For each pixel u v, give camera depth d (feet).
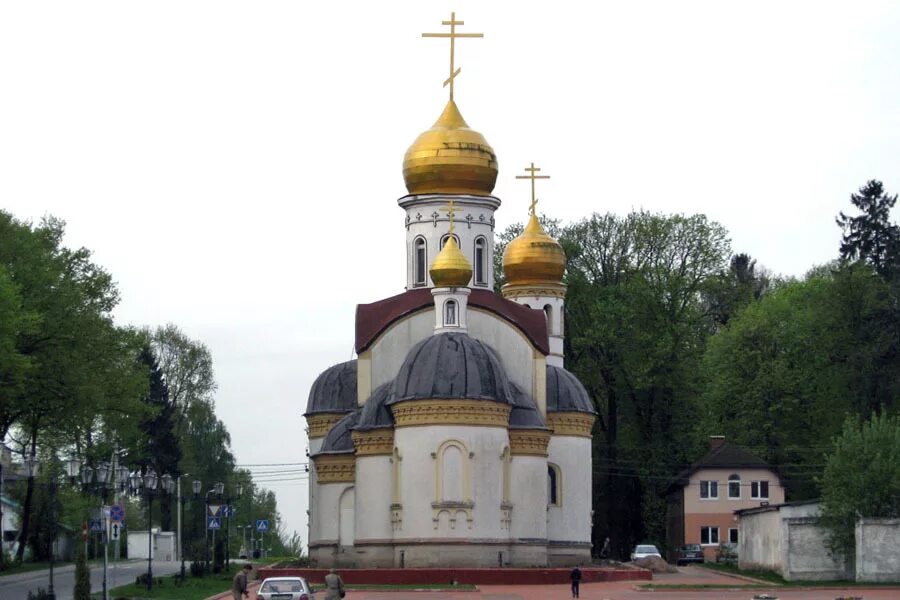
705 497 381.81
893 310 358.23
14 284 264.93
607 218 396.98
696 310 406.82
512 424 269.64
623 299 380.37
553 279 331.16
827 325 369.50
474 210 295.48
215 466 466.29
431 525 254.88
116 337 306.35
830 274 422.82
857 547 258.37
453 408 256.52
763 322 401.70
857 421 279.90
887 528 257.96
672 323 381.60
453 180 294.05
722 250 397.39
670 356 376.07
